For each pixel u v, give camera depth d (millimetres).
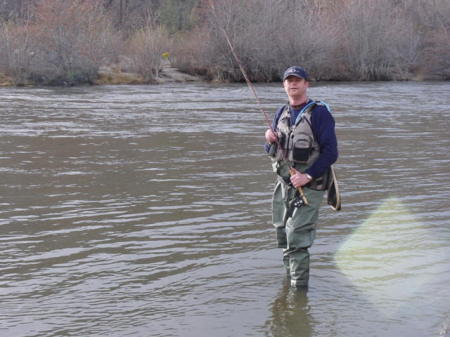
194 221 6887
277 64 43156
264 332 4156
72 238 6246
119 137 13633
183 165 10273
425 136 14422
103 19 41125
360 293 4824
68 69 36500
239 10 42969
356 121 17641
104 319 4363
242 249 5906
